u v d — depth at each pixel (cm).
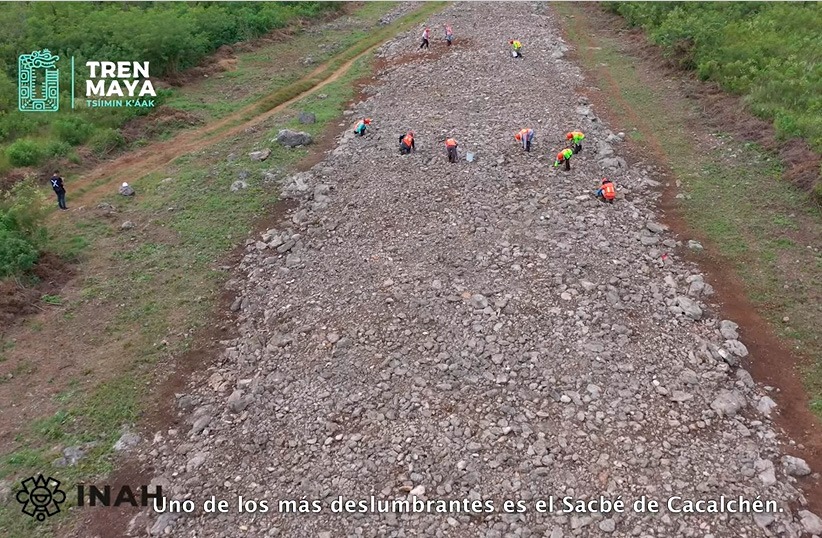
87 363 1789
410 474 1354
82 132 3122
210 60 4203
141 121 3353
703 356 1619
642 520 1239
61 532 1342
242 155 2906
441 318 1741
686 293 1855
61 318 1958
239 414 1571
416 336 1697
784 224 2148
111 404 1652
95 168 2945
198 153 3002
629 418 1445
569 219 2125
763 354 1659
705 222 2198
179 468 1457
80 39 3897
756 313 1798
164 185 2705
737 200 2300
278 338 1784
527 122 2861
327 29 4931
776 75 2988
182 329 1903
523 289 1814
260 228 2362
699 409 1472
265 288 2030
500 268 1908
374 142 2820
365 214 2300
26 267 2100
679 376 1553
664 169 2536
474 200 2256
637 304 1770
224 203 2522
